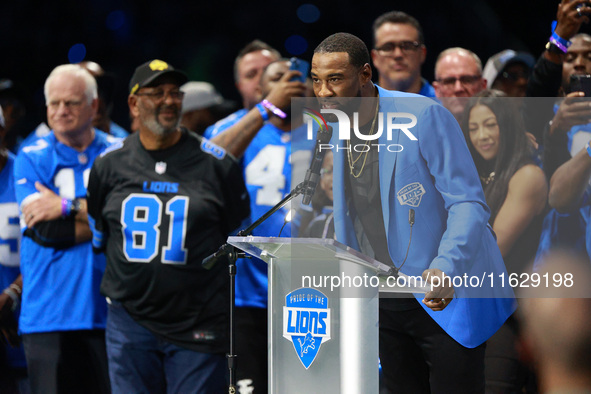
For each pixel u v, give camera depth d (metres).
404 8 26.25
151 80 10.00
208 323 9.93
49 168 11.41
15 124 14.88
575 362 7.26
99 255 11.05
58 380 10.98
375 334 7.08
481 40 24.72
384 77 11.72
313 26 27.42
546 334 7.70
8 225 12.39
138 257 9.90
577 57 10.80
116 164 10.23
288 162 11.80
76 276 11.06
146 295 9.88
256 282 11.51
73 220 11.03
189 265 9.89
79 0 27.53
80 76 11.45
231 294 8.39
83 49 27.41
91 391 11.22
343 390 6.98
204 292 9.95
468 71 11.80
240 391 11.38
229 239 7.06
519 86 12.21
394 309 8.38
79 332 11.09
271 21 27.59
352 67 7.93
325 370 7.04
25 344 11.15
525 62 12.22
